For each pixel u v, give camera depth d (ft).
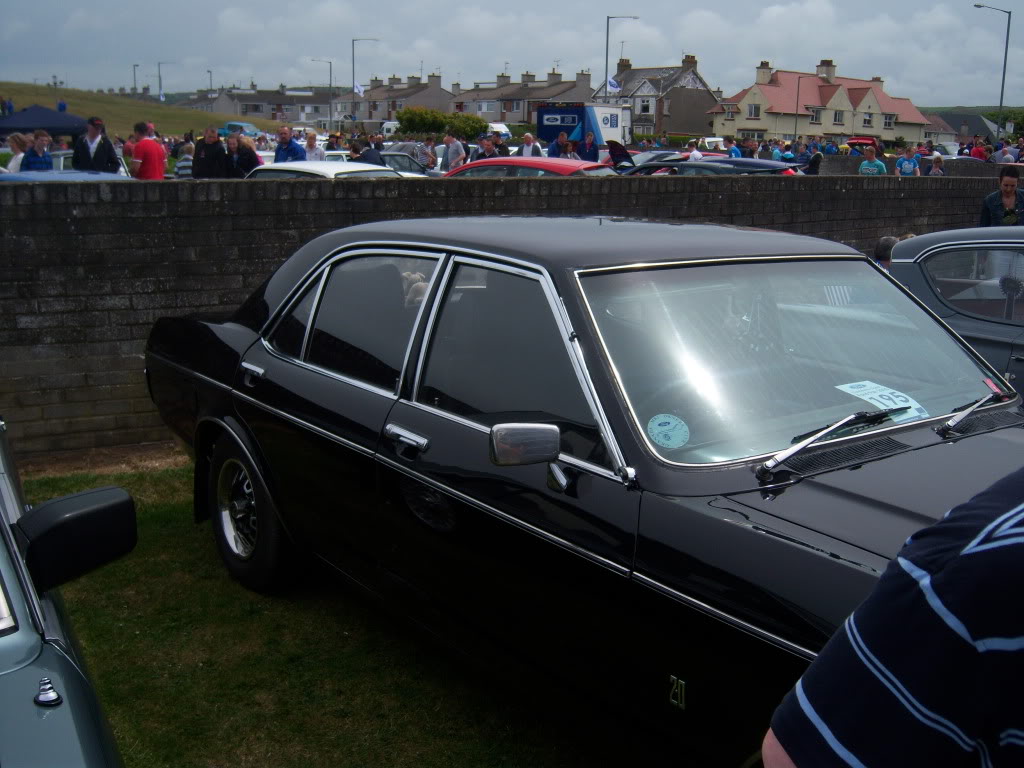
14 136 51.75
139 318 19.86
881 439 9.04
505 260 10.27
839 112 272.72
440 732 11.07
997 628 3.32
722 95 283.59
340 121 291.38
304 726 11.19
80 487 18.21
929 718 3.48
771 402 9.25
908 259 17.62
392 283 11.69
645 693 8.31
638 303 9.65
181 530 16.51
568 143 61.16
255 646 12.87
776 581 7.25
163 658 12.57
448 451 9.99
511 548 9.32
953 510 3.70
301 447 12.10
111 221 19.29
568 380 9.19
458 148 70.28
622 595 8.30
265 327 13.35
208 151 42.75
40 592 7.40
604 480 8.58
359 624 13.47
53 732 6.10
